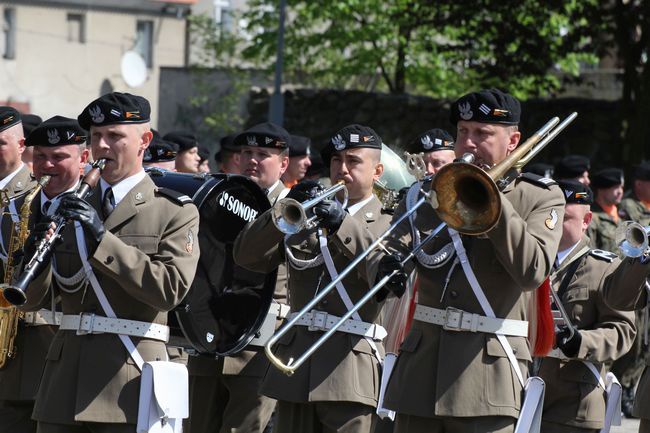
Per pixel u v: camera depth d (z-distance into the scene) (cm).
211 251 1742
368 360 1606
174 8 8756
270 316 1916
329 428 1603
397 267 1322
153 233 1421
